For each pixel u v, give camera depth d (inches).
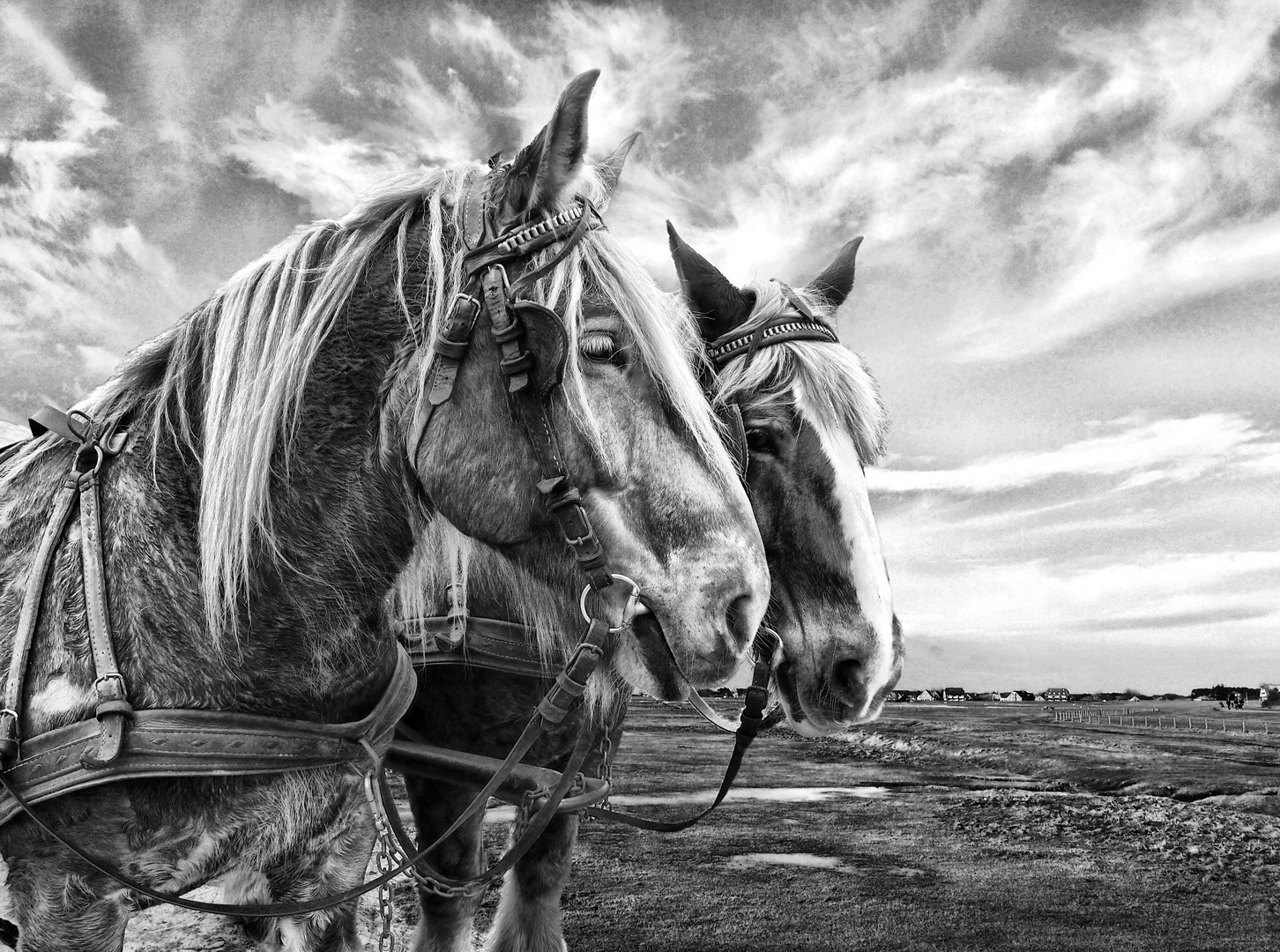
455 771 83.6
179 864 52.9
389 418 56.9
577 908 195.0
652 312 56.7
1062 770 442.9
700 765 461.1
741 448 86.2
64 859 51.6
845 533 86.4
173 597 53.0
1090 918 192.9
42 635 52.1
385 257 58.6
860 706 84.9
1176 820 305.3
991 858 249.8
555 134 55.1
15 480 59.1
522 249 55.3
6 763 50.1
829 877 226.2
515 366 53.5
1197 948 172.7
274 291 57.9
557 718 55.5
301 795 56.1
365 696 60.3
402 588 76.3
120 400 58.7
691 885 216.1
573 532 53.9
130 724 49.7
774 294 96.4
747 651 55.1
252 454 53.7
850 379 92.0
